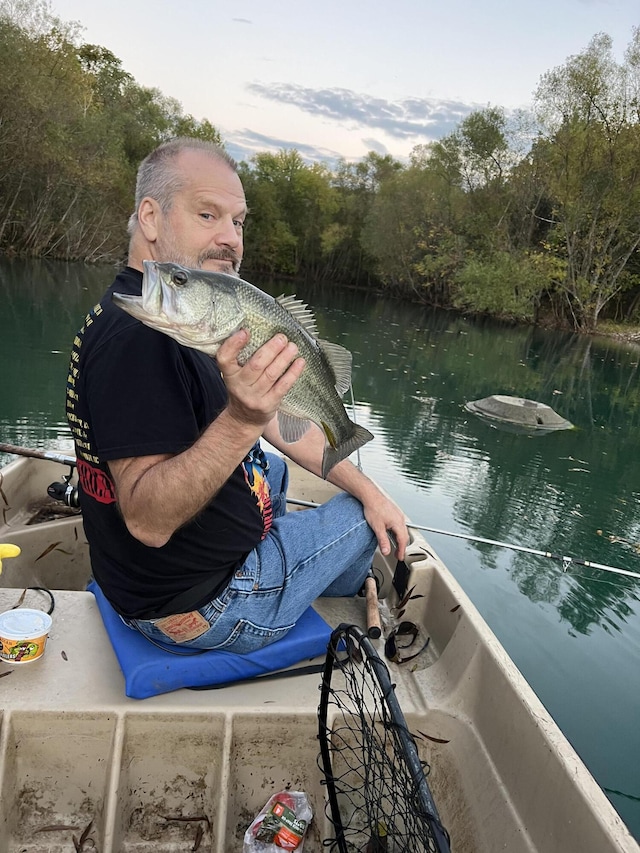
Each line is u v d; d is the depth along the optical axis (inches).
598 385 586.6
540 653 139.8
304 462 103.3
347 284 1940.2
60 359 411.8
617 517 236.4
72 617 88.0
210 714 72.8
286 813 69.6
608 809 57.6
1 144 1039.6
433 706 82.6
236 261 82.0
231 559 74.3
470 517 218.1
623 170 1029.2
